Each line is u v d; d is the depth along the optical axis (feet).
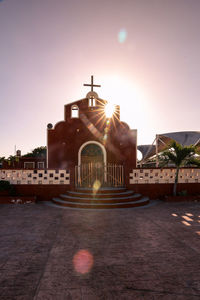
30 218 24.36
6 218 24.36
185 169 39.73
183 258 13.66
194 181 39.70
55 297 9.38
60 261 13.09
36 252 14.48
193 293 9.78
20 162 91.86
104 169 46.26
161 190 38.99
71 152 47.06
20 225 21.31
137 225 21.53
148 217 25.08
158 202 35.96
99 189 35.01
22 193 36.73
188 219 24.09
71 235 18.20
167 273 11.67
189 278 11.15
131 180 38.58
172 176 39.34
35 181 37.09
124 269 12.10
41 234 18.43
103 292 9.78
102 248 15.29
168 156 37.58
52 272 11.69
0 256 13.83
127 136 48.03
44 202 35.63
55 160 46.55
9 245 15.80
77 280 10.85
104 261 13.14
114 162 47.57
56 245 15.81
